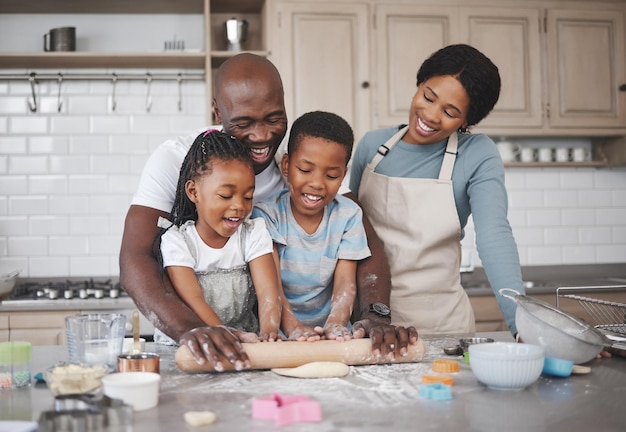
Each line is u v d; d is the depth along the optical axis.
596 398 1.08
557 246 3.93
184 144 1.64
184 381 1.20
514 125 3.61
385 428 0.93
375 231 1.83
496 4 3.59
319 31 3.47
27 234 3.61
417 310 1.89
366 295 1.57
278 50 3.45
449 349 1.42
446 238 1.88
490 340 1.45
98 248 3.64
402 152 1.90
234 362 1.20
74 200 3.64
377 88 3.50
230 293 1.52
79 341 1.25
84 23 3.65
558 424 0.95
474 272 3.81
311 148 1.52
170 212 1.57
